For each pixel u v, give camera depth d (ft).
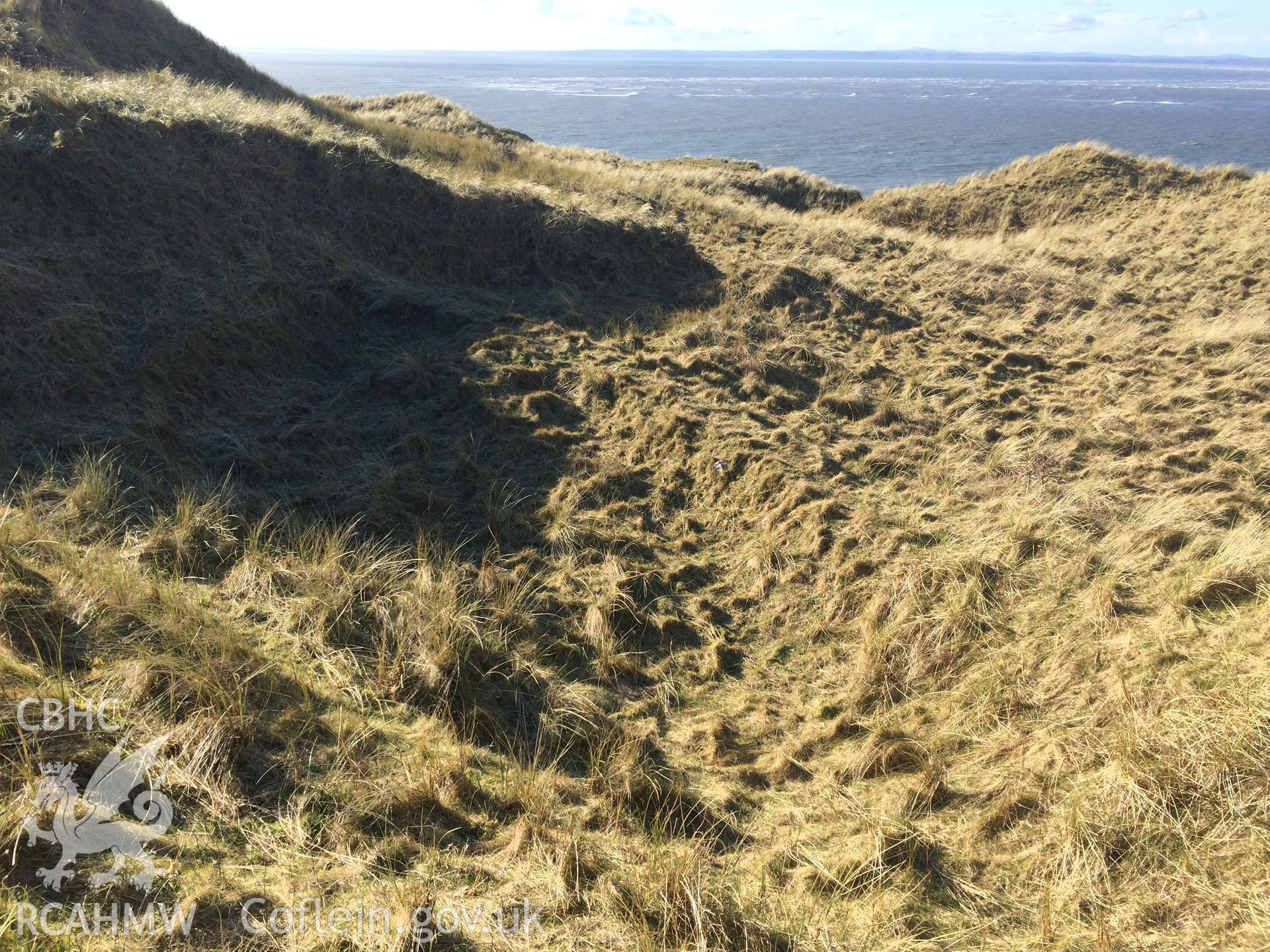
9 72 29.32
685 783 13.37
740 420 25.34
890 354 32.17
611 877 10.53
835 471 23.00
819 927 10.27
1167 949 9.17
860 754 13.83
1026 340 34.45
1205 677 12.84
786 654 17.04
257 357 24.98
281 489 20.22
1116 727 12.51
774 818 12.76
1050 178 69.67
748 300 35.40
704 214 46.32
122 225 25.72
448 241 33.53
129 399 21.30
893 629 16.44
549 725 14.10
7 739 9.82
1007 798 12.09
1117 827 10.74
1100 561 17.40
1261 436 24.27
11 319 20.86
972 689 14.80
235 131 31.14
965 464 23.13
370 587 16.14
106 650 11.91
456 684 14.07
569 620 17.34
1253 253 45.57
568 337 29.66
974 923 10.35
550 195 38.40
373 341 28.17
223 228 28.19
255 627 14.28
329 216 31.89
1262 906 9.18
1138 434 25.00
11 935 7.83
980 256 45.83
